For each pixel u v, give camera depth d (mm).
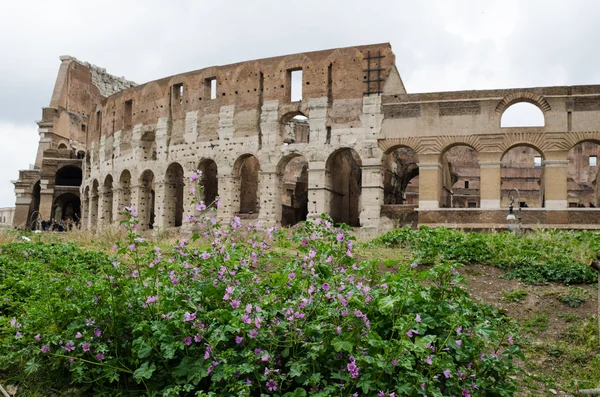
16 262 17922
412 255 23031
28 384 10398
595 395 11945
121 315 10461
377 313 10469
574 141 37531
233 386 9062
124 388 10219
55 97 80000
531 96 38344
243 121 45812
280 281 10969
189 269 11266
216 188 52594
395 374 9461
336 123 42375
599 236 26172
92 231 33844
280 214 44156
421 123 40281
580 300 17141
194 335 9844
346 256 11258
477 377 10227
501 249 22641
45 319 10641
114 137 56875
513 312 16984
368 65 42094
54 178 69625
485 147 38906
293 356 9688
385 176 48281
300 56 44156
